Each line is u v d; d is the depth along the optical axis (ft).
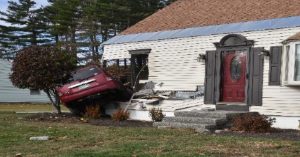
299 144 36.29
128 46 76.74
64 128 49.24
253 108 58.70
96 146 35.53
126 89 69.00
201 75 65.77
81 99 65.57
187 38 67.92
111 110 69.51
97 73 65.82
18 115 71.00
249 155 31.09
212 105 63.67
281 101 55.67
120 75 75.46
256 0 69.31
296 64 53.26
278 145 35.37
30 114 72.38
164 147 34.19
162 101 66.13
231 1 73.56
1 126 51.34
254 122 48.26
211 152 32.07
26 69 66.39
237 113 53.47
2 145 36.47
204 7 76.33
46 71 66.39
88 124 56.13
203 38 65.72
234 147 34.47
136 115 65.51
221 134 45.34
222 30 63.31
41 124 54.44
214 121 50.57
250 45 59.62
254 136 43.32
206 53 65.05
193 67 66.90
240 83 61.26
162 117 59.88
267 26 57.88
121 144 36.09
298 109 53.88
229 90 62.49
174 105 63.98
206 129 49.26
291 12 59.16
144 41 74.02
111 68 76.28
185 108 62.85
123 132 45.27
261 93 57.98
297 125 53.72
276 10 61.82
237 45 61.26
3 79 133.69
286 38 55.88
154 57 72.49
